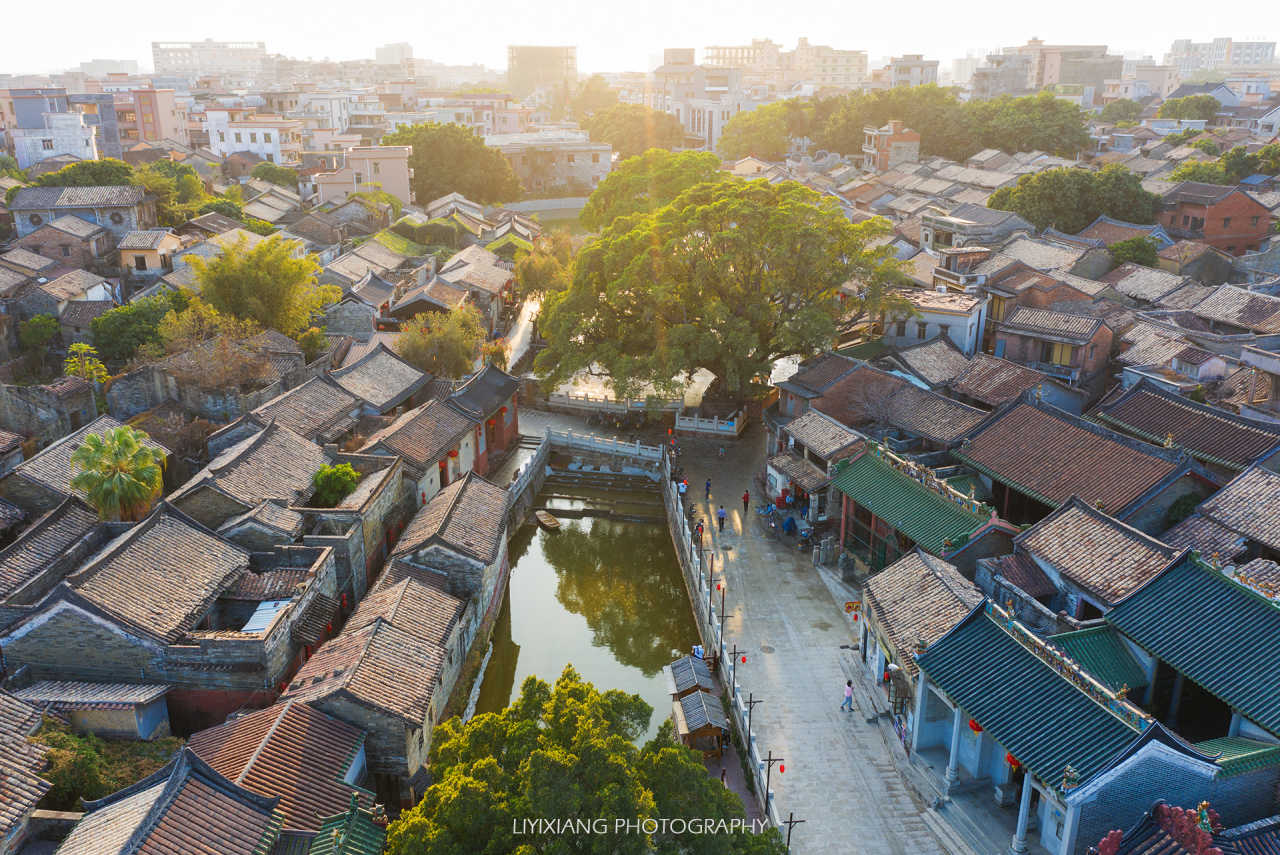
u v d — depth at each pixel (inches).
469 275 3742.6
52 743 1237.1
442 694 1530.5
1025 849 1230.3
